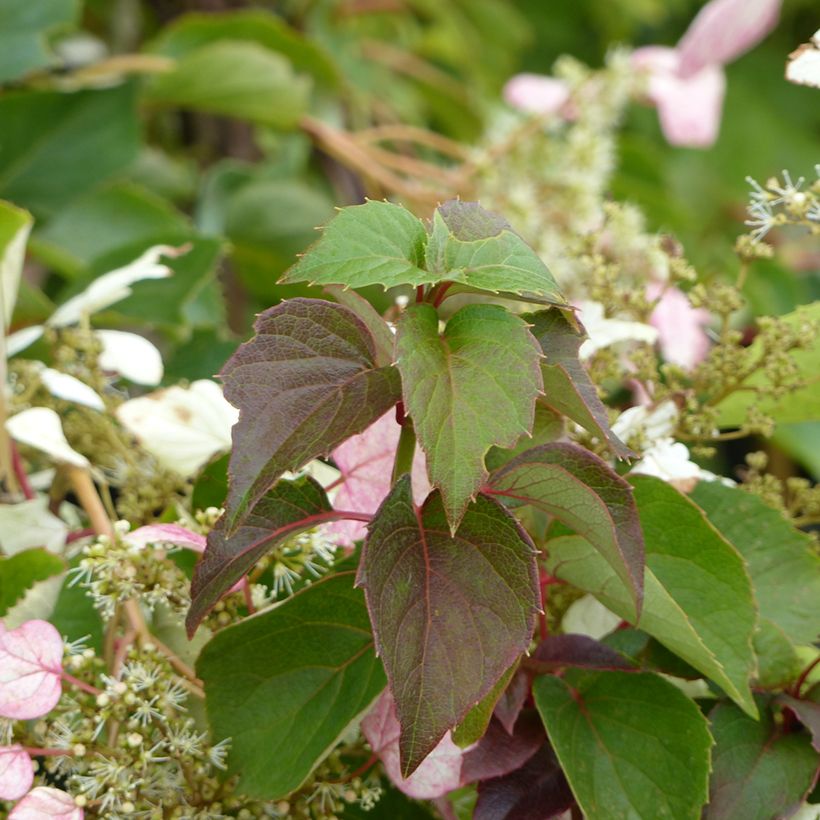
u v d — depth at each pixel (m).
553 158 1.17
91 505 0.72
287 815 0.64
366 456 0.66
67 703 0.63
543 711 0.62
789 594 0.67
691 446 0.76
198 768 0.62
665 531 0.64
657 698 0.62
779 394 0.70
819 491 0.73
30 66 1.06
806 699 0.64
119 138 1.10
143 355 0.75
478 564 0.58
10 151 1.08
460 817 0.66
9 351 0.76
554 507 0.60
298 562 0.65
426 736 0.57
